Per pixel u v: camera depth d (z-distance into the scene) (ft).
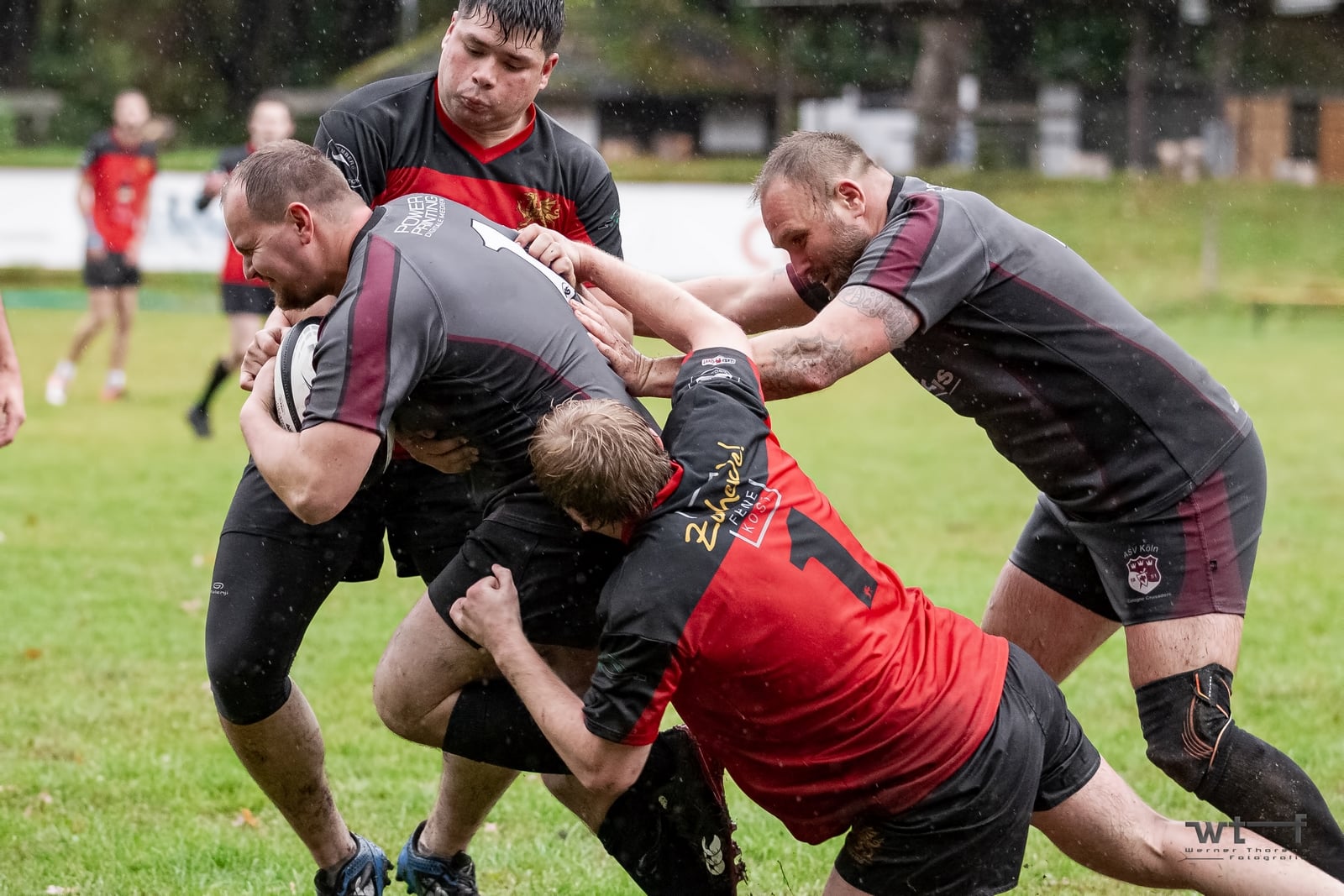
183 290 241.76
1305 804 38.42
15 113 421.18
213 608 41.11
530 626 38.63
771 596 33.78
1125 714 62.85
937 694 35.09
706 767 39.24
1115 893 46.39
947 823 34.96
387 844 49.65
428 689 39.14
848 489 110.52
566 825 52.19
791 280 44.57
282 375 36.78
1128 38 389.80
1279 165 348.18
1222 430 40.19
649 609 33.47
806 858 49.32
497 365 35.73
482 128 42.57
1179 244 283.38
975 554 89.86
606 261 39.24
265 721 41.19
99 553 87.20
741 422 35.35
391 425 37.76
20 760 56.03
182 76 448.24
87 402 143.74
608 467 33.40
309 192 35.78
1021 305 39.22
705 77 398.01
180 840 48.98
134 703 62.85
